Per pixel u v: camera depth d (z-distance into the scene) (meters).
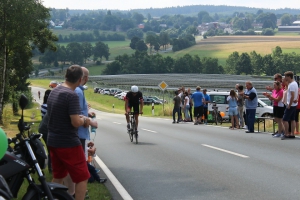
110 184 10.94
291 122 18.56
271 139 18.64
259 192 9.82
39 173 6.59
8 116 34.69
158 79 130.75
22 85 81.81
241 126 25.91
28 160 6.76
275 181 10.85
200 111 29.36
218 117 33.91
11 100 50.09
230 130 23.66
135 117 19.00
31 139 6.87
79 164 7.34
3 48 42.38
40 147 6.87
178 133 22.66
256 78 135.75
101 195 9.62
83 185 7.39
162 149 16.69
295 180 10.92
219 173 11.95
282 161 13.45
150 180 11.35
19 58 50.78
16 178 6.49
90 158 11.03
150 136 21.48
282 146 16.47
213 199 9.35
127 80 134.62
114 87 122.06
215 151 15.77
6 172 6.28
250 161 13.58
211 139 19.41
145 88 104.94
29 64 54.56
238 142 18.00
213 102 32.25
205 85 96.38
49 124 7.37
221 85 95.31
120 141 19.84
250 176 11.46
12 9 39.09
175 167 12.98
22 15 39.47
